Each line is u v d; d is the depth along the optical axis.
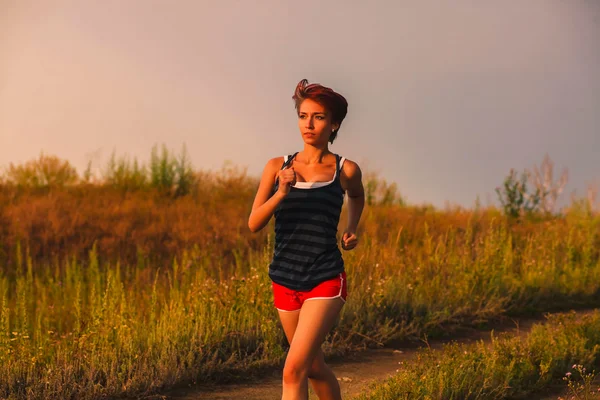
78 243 21.34
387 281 15.41
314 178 6.51
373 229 22.19
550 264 20.05
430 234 24.22
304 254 6.40
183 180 32.09
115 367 10.36
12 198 26.20
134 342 11.17
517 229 26.11
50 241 21.14
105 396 9.55
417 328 13.95
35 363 10.14
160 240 22.41
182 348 11.23
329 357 12.18
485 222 27.03
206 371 10.77
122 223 23.36
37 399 9.23
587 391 9.16
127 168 31.94
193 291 13.62
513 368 10.18
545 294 17.78
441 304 15.23
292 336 6.69
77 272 17.00
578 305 17.64
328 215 6.43
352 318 13.77
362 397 9.05
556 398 9.59
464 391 9.10
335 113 6.59
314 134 6.55
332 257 6.43
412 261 17.94
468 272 16.89
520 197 29.09
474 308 15.80
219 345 11.65
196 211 26.39
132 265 19.97
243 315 12.88
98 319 11.16
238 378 10.76
